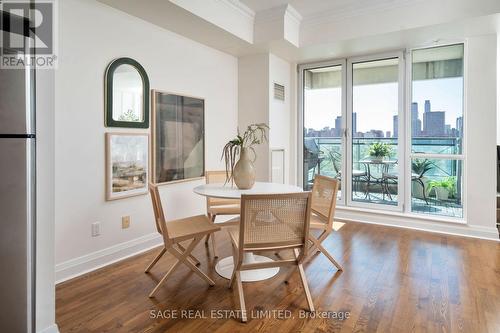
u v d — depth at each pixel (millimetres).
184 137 3529
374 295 2221
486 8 2938
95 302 2121
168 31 3309
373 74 4277
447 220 3746
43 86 1628
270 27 3664
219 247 3227
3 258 1526
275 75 4336
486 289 2309
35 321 1607
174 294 2238
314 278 2492
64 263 2467
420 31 3375
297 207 1983
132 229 3008
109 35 2732
